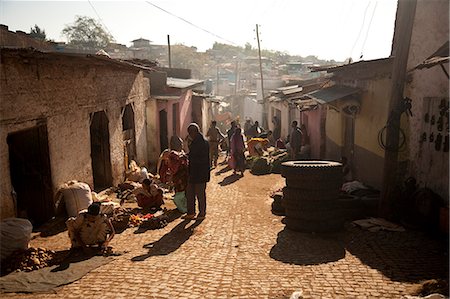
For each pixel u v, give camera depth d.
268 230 7.84
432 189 7.68
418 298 4.44
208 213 9.24
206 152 8.59
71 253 6.41
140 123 14.55
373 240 7.07
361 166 11.23
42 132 7.82
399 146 8.55
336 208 7.64
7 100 6.55
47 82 7.81
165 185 12.13
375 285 5.11
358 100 11.02
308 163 7.98
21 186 8.06
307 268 5.77
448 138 7.16
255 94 44.66
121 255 6.41
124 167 12.55
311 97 11.89
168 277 5.39
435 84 7.57
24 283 5.20
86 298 4.76
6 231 5.90
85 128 9.61
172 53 78.25
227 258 6.24
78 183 8.45
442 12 7.45
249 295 4.82
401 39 8.07
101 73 10.59
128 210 9.16
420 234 7.31
